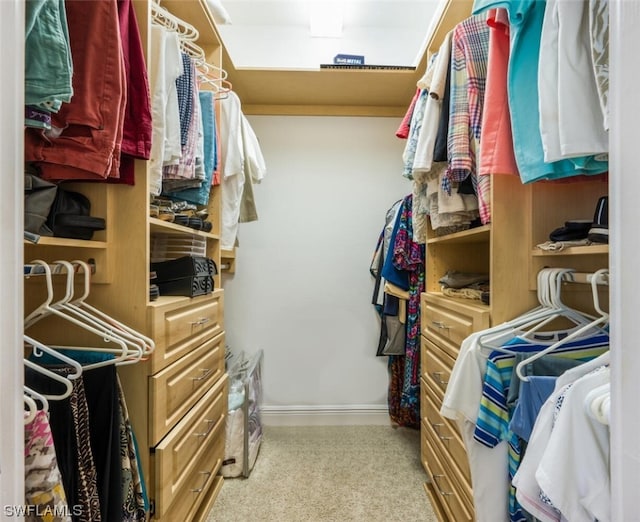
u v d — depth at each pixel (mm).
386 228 1960
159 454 898
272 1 1815
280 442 1844
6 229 384
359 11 1875
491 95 858
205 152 1314
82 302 855
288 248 2117
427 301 1482
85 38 710
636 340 357
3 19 379
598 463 556
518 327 910
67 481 646
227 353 1987
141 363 900
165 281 1152
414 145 1327
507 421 829
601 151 607
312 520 1270
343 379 2113
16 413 396
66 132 708
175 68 1020
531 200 963
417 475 1544
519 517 821
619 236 376
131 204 916
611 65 391
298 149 2119
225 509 1328
